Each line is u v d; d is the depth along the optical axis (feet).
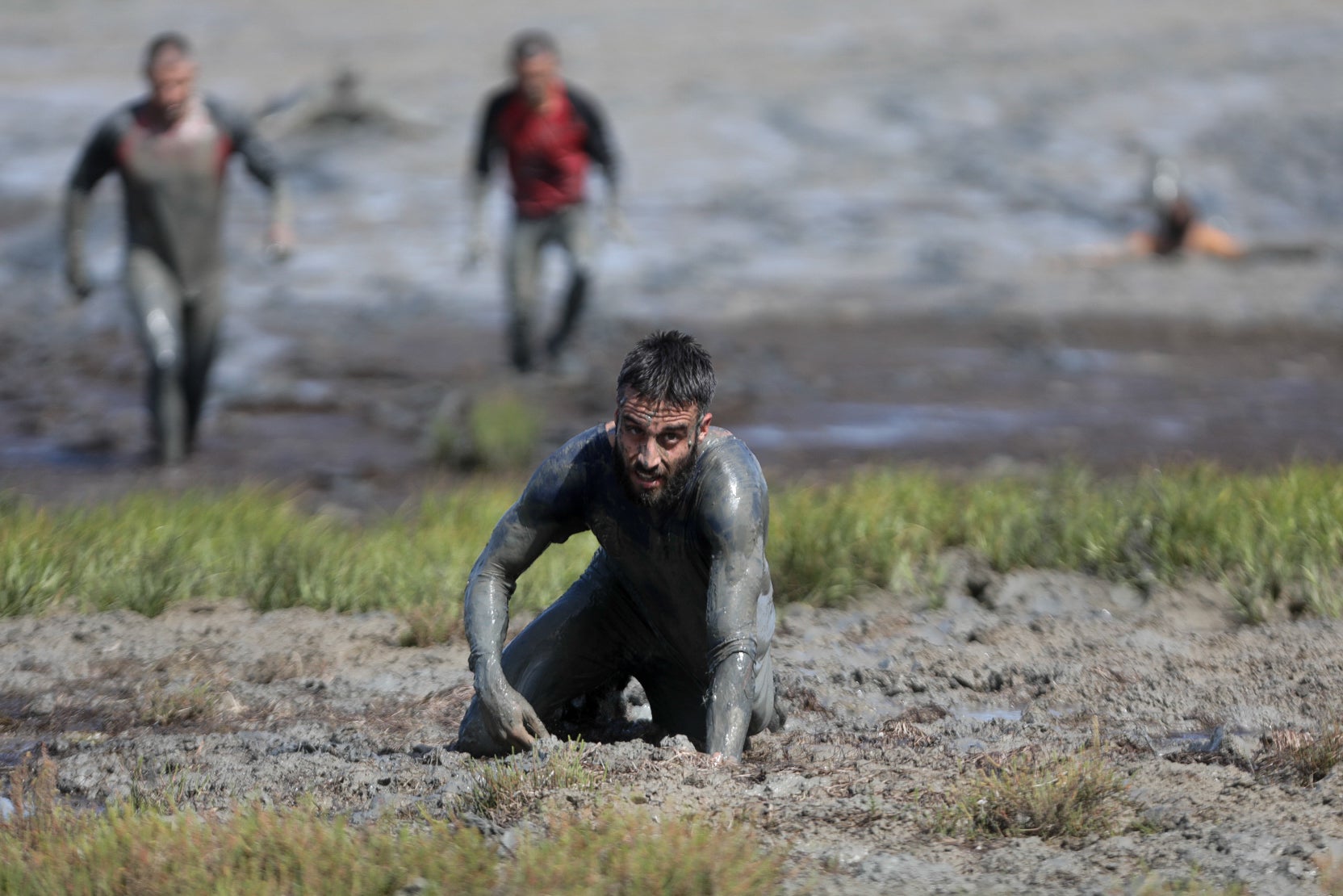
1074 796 53.31
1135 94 424.46
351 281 251.39
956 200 323.98
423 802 55.31
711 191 327.47
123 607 86.89
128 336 209.36
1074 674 73.87
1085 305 238.68
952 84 439.22
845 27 537.24
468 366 191.62
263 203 316.40
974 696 72.79
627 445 56.24
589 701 67.31
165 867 48.62
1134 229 303.27
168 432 143.23
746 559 57.31
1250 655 75.87
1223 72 451.94
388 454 150.10
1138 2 587.27
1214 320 227.81
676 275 256.93
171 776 61.36
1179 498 96.12
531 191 175.01
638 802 52.39
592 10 576.20
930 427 162.50
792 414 168.66
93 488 132.36
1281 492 96.43
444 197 320.91
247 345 205.57
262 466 143.64
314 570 90.58
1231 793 55.26
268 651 79.41
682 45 503.20
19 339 206.18
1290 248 280.51
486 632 59.26
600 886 46.09
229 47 496.64
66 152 355.36
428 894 46.11
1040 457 146.51
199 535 97.60
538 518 59.47
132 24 542.98
